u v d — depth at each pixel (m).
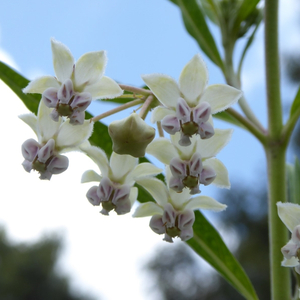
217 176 0.20
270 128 0.22
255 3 0.25
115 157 0.20
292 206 0.19
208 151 0.20
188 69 0.19
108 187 0.20
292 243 0.19
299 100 0.22
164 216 0.20
